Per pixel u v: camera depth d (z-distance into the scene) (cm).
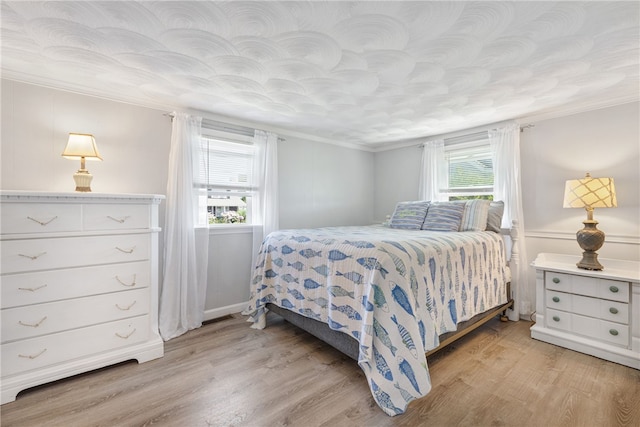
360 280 175
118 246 193
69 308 176
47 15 137
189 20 142
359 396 164
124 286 196
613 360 199
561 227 269
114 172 239
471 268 224
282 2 128
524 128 293
